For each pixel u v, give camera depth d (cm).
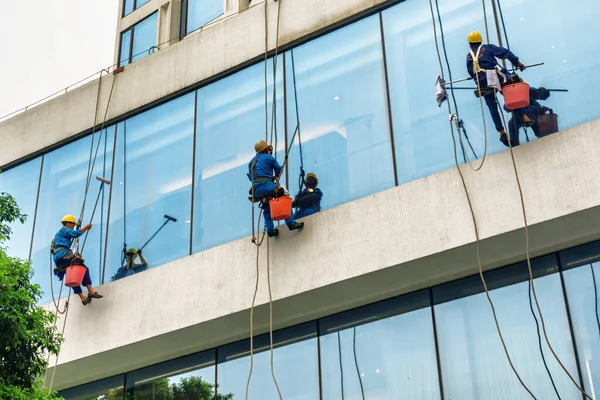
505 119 1300
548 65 1302
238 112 1606
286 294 1367
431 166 1346
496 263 1281
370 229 1334
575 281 1213
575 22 1301
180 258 1535
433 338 1290
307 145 1491
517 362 1211
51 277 1689
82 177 1759
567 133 1221
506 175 1246
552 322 1207
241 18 1670
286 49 1593
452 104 1362
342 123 1468
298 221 1412
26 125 1886
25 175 1845
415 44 1441
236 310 1409
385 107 1431
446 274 1312
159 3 2289
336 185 1428
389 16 1488
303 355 1397
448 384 1250
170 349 1527
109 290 1582
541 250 1255
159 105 1728
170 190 1628
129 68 1797
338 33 1539
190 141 1647
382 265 1298
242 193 1534
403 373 1292
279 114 1550
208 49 1692
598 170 1180
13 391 1271
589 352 1163
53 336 1432
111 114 1773
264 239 1438
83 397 1631
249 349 1462
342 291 1353
